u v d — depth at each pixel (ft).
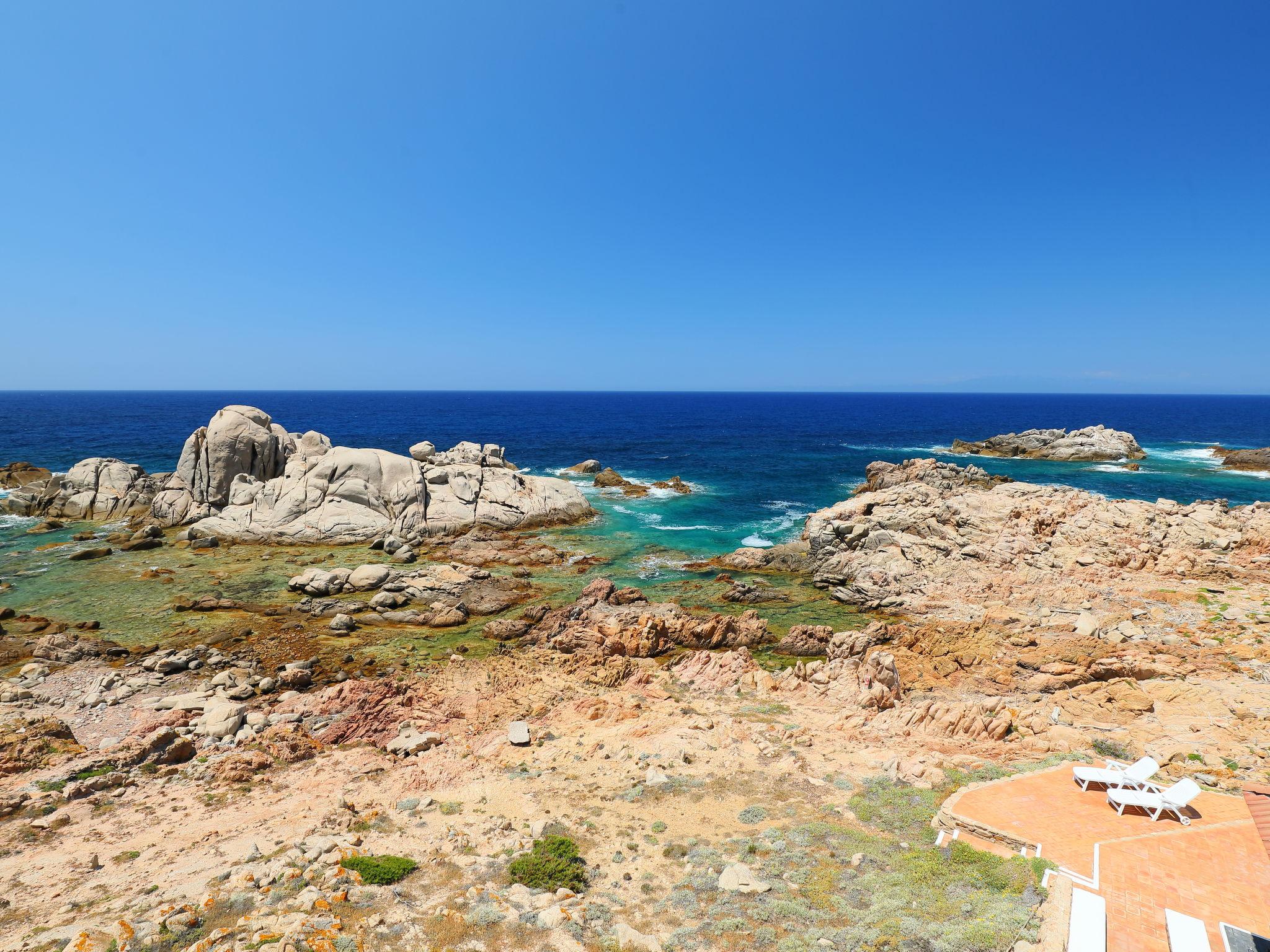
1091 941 38.52
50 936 42.04
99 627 120.67
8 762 71.00
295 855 52.16
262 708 92.22
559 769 72.18
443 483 197.16
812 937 41.34
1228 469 309.63
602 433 504.43
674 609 127.65
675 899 47.55
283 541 175.22
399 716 87.86
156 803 65.77
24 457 300.40
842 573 148.15
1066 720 81.71
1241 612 111.55
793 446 418.10
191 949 38.86
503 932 42.68
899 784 63.93
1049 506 157.28
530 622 126.62
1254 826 51.03
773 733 78.79
